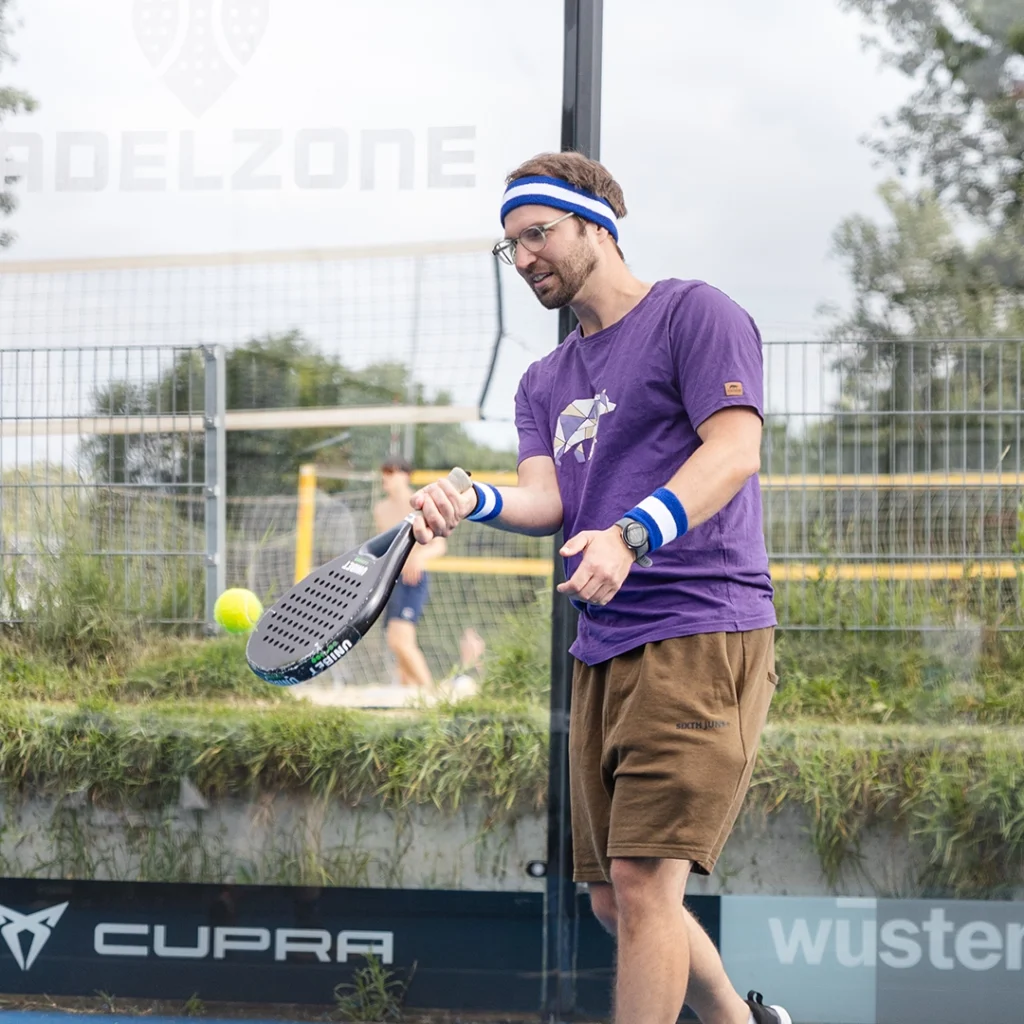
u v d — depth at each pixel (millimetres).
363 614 4023
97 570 7473
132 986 6781
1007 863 6590
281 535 7527
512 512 4816
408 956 6695
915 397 7070
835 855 6621
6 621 7402
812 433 7102
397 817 6762
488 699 6988
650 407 4504
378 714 6973
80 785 6898
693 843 4273
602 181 4699
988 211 6992
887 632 7031
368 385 7441
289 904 6742
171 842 6855
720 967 5020
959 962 6547
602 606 4602
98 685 7273
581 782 4848
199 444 7516
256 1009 6691
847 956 6582
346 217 7312
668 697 4352
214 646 7359
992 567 7031
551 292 4660
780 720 6871
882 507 7086
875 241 7043
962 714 6875
